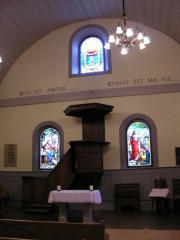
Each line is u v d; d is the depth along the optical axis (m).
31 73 13.62
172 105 11.84
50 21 12.92
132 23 12.86
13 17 11.71
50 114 13.06
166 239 6.36
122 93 12.36
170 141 11.61
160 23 11.85
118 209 11.27
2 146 13.49
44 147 13.05
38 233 3.40
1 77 13.85
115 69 12.64
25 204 11.24
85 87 12.82
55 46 13.55
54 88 13.20
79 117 12.62
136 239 6.39
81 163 11.05
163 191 10.22
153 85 12.13
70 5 12.04
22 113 13.48
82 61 13.30
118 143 12.04
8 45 12.84
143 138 12.02
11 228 3.50
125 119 12.15
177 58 12.14
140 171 11.70
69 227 3.31
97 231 3.22
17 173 13.05
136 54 12.55
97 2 11.88
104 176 11.95
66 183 10.88
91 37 13.48
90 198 8.34
